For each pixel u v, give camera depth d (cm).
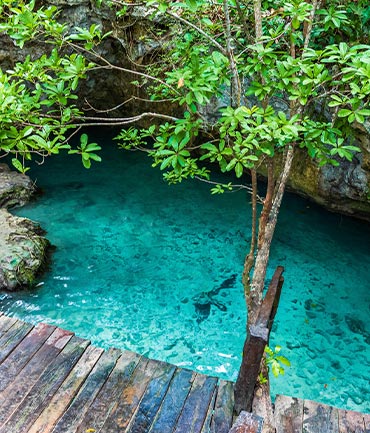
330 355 550
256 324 318
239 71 392
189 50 398
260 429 206
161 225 814
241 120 308
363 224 809
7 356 398
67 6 875
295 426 343
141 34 898
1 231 708
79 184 959
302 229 797
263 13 492
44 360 396
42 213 839
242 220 833
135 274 685
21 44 323
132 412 349
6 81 330
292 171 841
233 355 545
